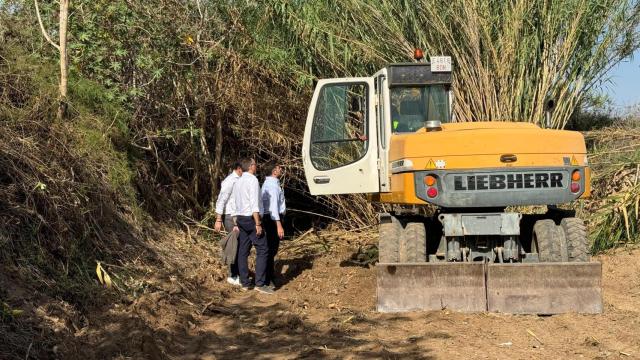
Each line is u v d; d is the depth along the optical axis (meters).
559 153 7.28
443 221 7.33
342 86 8.82
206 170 12.63
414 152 7.27
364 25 12.34
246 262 9.06
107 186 9.05
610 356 5.98
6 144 7.59
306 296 8.79
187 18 11.88
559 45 11.96
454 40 11.83
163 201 11.44
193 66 12.00
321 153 8.91
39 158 7.85
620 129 12.73
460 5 11.80
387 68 8.30
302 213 13.66
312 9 12.37
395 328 6.85
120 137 10.37
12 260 6.49
